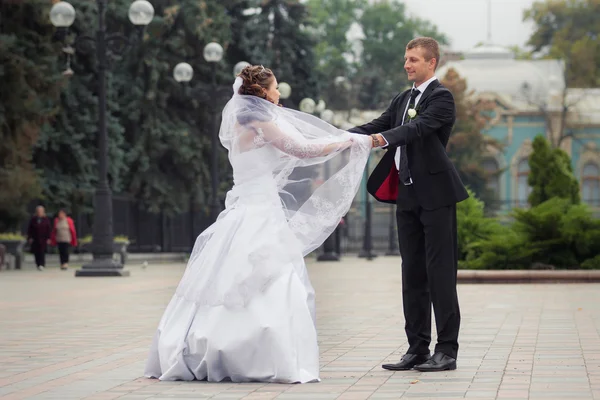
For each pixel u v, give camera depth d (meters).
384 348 10.27
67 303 17.44
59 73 39.28
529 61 92.06
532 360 9.10
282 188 8.45
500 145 80.12
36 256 35.19
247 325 7.88
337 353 9.84
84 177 43.00
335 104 83.62
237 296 7.91
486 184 78.69
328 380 7.99
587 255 24.08
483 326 12.45
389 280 26.05
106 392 7.51
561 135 80.50
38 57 38.78
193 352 7.99
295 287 8.08
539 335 11.33
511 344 10.41
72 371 8.74
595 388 7.45
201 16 50.97
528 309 15.27
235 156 8.44
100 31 28.34
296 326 7.96
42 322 13.71
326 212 8.47
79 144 42.53
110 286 22.91
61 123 42.34
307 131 8.48
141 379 8.19
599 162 82.06
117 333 12.16
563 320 13.28
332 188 8.47
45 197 41.38
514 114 81.69
